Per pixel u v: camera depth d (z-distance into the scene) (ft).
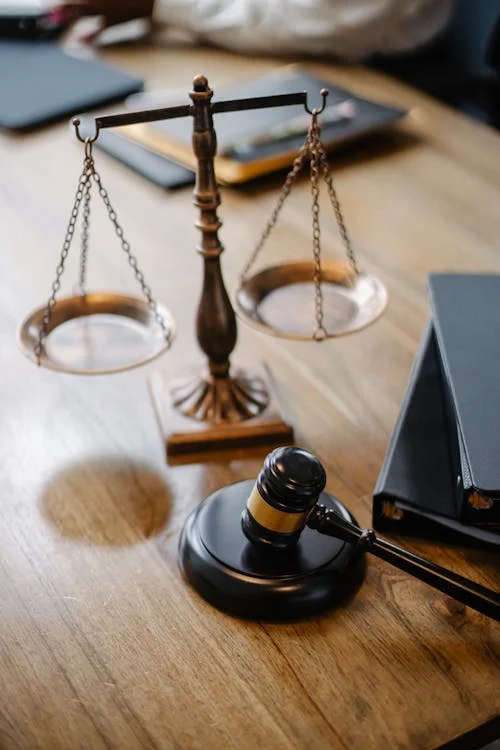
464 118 5.65
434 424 3.10
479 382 2.89
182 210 4.71
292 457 2.53
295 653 2.53
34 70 6.00
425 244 4.42
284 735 2.32
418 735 2.32
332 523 2.60
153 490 3.09
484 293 3.34
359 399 3.47
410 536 2.90
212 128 2.84
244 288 3.35
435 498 2.83
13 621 2.65
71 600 2.71
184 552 2.76
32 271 4.23
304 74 5.90
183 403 3.34
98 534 2.93
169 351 3.70
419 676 2.47
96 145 5.21
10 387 3.54
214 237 3.01
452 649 2.54
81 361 3.13
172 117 2.80
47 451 3.25
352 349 3.72
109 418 3.40
